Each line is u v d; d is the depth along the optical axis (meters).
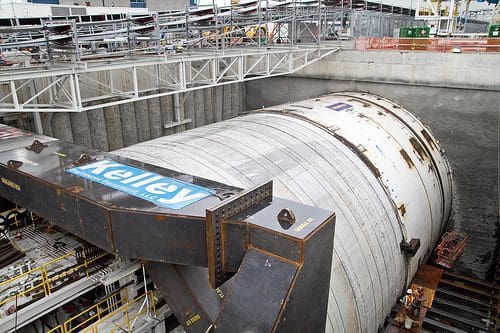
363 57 21.31
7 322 6.13
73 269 7.14
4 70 10.86
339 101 18.28
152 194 6.11
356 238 10.62
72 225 6.45
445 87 19.48
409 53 20.03
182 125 21.75
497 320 14.29
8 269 7.23
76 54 11.38
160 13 20.97
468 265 19.28
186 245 5.55
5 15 27.08
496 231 19.64
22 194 7.37
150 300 7.41
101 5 35.91
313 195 10.58
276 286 4.74
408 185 14.13
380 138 15.07
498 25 21.06
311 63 20.78
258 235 4.96
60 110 11.36
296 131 13.58
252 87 25.73
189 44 17.00
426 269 15.58
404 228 12.92
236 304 4.92
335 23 27.03
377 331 11.92
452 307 15.41
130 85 18.16
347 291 9.73
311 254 4.90
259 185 5.71
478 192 19.80
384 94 21.23
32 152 8.23
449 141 20.06
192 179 6.75
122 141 18.69
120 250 5.87
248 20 22.41
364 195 11.98
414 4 50.84
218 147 11.38
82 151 8.34
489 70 18.23
